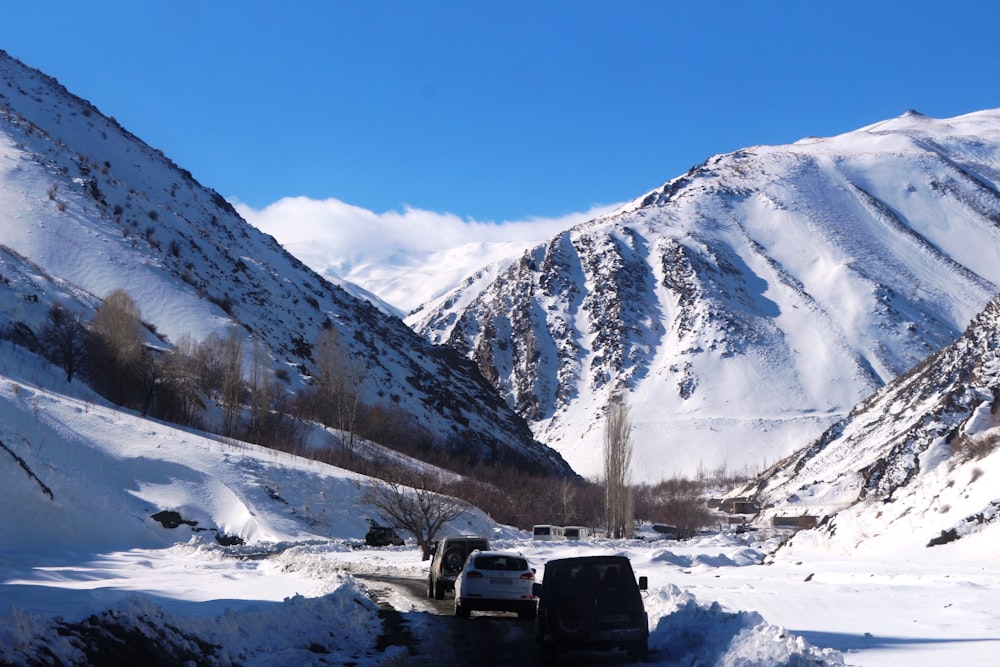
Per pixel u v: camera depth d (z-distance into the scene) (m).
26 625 12.95
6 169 147.75
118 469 63.81
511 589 24.62
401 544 67.38
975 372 98.12
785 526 105.00
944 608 23.69
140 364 93.75
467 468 120.94
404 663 17.16
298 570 35.72
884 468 82.69
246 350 121.25
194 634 16.06
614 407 97.69
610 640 17.00
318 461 84.44
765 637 14.91
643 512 137.38
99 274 126.94
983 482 50.56
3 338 89.38
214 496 64.81
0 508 47.78
